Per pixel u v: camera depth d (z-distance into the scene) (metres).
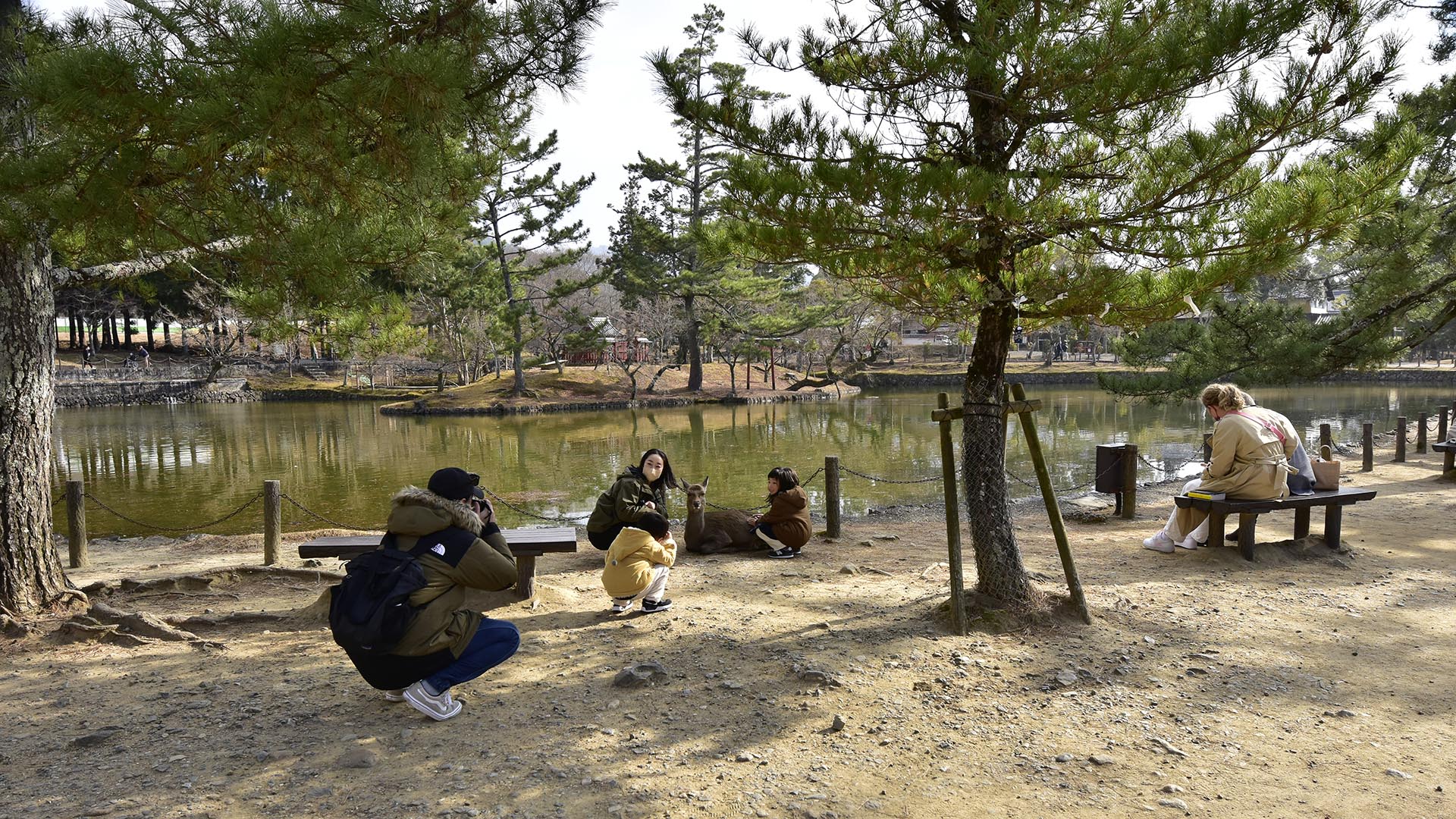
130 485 19.20
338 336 8.91
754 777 3.85
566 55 5.42
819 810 3.56
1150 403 13.41
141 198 5.34
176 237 5.85
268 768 3.92
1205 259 5.10
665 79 4.98
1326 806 3.61
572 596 7.12
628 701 4.73
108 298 50.47
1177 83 4.70
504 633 4.49
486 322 52.44
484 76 5.34
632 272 49.78
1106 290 5.17
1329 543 8.39
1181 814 3.54
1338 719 4.50
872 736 4.29
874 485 17.70
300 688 4.99
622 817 3.49
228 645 5.87
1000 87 5.10
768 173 5.04
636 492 6.67
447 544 4.19
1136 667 5.25
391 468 22.41
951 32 5.66
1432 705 4.69
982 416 6.11
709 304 54.28
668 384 58.50
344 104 4.84
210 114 4.40
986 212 4.98
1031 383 67.56
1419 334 12.91
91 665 5.46
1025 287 5.60
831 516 10.00
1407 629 6.01
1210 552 8.17
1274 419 8.13
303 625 6.38
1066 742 4.22
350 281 5.79
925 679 5.04
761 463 22.08
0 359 6.29
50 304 6.62
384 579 4.04
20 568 6.33
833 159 5.00
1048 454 22.64
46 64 4.52
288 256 5.35
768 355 59.53
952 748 4.16
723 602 6.88
